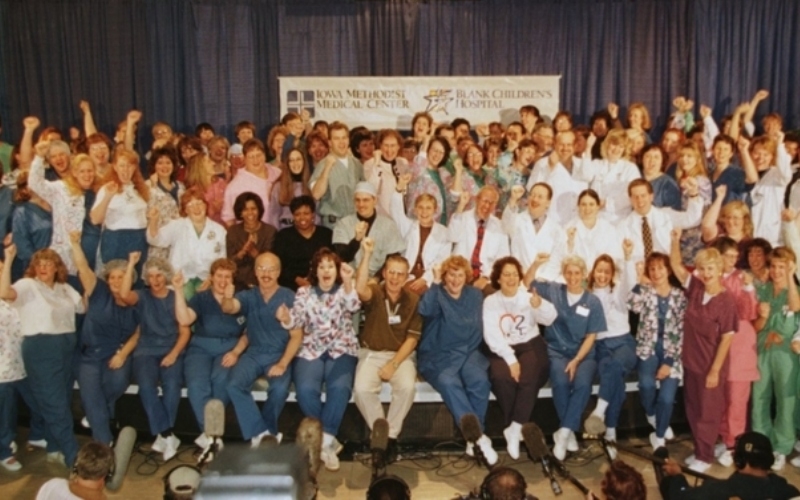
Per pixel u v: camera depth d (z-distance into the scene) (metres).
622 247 5.71
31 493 4.80
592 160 6.32
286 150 6.91
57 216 5.56
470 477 4.94
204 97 8.27
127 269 5.05
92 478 3.45
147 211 5.70
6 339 4.89
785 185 6.13
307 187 6.41
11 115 8.33
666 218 5.73
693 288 5.01
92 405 5.01
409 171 6.44
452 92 8.08
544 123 7.07
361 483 4.85
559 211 6.15
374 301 5.12
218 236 5.67
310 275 5.28
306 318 5.00
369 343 5.13
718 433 5.12
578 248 5.74
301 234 5.70
